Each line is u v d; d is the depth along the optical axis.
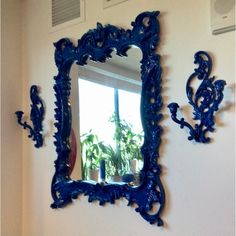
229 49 1.02
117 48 1.27
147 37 1.19
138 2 1.25
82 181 1.38
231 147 0.99
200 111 1.05
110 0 1.34
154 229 1.15
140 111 1.19
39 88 1.60
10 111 1.62
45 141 1.57
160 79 1.16
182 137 1.10
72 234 1.42
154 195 1.15
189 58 1.10
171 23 1.16
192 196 1.07
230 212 0.98
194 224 1.06
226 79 1.02
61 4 1.55
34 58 1.64
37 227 1.57
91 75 1.38
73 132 1.44
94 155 1.36
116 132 1.28
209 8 1.07
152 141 1.16
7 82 1.61
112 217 1.28
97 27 1.34
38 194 1.58
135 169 1.21
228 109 1.01
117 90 1.29
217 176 1.02
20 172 1.64
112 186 1.27
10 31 1.65
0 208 1.54
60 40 1.48
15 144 1.63
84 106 1.40
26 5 1.70
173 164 1.12
